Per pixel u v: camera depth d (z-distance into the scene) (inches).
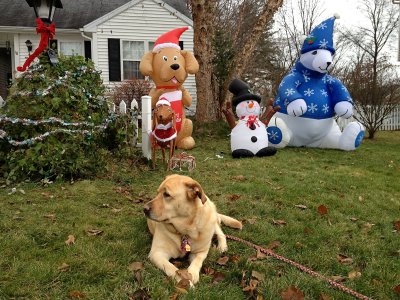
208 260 130.9
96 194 203.3
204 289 111.0
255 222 168.9
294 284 115.5
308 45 373.4
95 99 277.3
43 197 194.5
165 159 290.8
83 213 173.5
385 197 215.9
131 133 300.7
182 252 128.2
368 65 778.2
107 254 132.6
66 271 119.6
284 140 379.2
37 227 154.0
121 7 638.5
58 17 706.8
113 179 236.2
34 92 235.9
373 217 180.5
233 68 508.7
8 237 143.2
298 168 292.4
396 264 132.5
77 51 707.4
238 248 142.5
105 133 284.5
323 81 387.2
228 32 805.9
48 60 258.2
